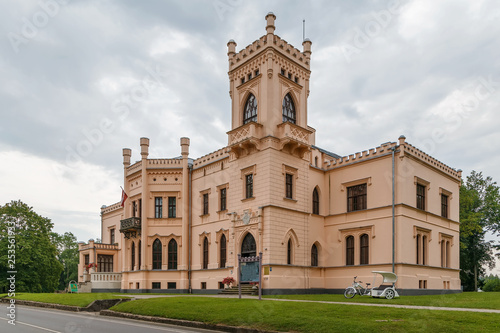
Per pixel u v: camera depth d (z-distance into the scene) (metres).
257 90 34.34
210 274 37.34
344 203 35.25
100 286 43.91
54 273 57.03
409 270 30.88
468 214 49.41
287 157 33.72
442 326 12.54
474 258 53.03
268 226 31.33
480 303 20.22
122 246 47.69
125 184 44.97
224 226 36.59
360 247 33.59
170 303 20.89
